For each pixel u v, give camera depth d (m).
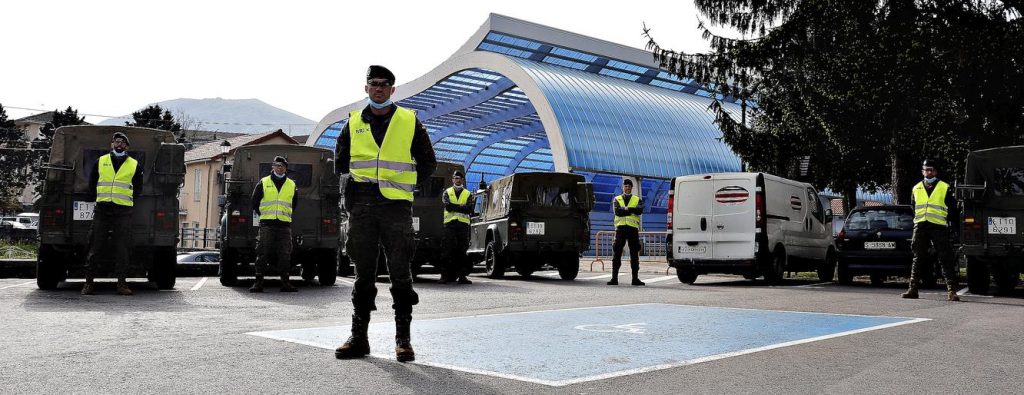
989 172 12.20
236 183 12.82
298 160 13.28
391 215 5.12
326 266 13.29
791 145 21.91
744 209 14.77
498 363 4.99
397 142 5.15
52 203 10.91
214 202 49.25
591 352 5.49
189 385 4.19
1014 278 14.24
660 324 7.27
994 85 16.94
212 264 17.56
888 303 10.16
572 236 16.83
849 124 18.55
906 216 14.48
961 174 17.67
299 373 4.55
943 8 17.44
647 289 13.13
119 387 4.12
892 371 4.83
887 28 17.50
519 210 16.39
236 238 12.80
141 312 8.16
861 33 17.89
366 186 5.12
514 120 47.81
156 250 11.48
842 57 18.08
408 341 5.07
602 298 10.91
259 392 4.03
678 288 13.55
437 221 16.59
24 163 72.31
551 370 4.76
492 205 17.88
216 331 6.46
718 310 8.80
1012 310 9.22
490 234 17.55
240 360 4.96
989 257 12.05
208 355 5.14
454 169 16.77
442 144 54.44
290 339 5.89
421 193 16.55
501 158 57.50
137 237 11.16
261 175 13.30
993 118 17.16
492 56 39.16
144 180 11.34
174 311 8.36
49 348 5.43
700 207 15.23
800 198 16.36
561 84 39.09
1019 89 16.86
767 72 21.59
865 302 10.27
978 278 12.40
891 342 6.12
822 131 20.25
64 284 12.40
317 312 8.49
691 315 8.17
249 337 6.00
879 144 18.73
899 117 17.84
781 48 20.59
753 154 22.47
